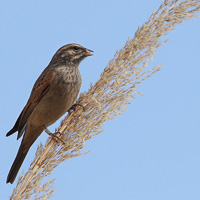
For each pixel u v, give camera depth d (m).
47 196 5.54
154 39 6.86
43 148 6.33
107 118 6.50
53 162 6.20
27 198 5.52
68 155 6.25
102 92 6.80
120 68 6.84
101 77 7.04
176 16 6.85
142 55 6.82
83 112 6.97
